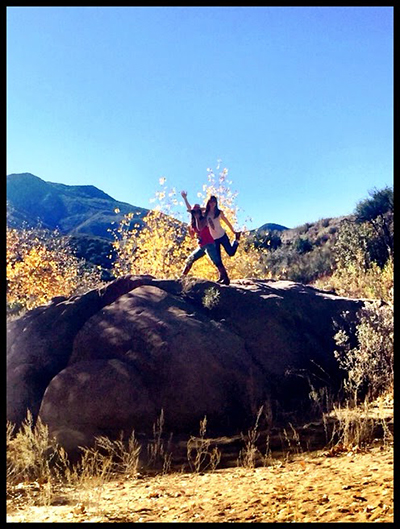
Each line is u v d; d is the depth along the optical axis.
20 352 9.95
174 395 8.95
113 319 10.00
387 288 14.90
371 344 9.49
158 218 19.67
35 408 9.15
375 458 6.12
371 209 25.03
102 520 4.87
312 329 10.92
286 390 9.71
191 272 18.41
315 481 5.48
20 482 6.66
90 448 7.81
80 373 9.01
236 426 8.80
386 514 4.08
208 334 9.72
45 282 21.38
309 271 27.19
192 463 7.33
